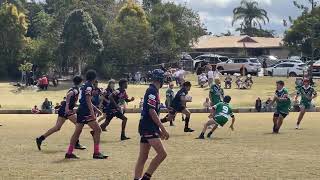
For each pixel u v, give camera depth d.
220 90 24.86
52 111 45.22
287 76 71.50
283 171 13.99
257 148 19.06
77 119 16.47
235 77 69.88
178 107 25.39
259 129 27.02
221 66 76.75
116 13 88.31
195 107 48.56
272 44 118.31
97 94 23.42
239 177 13.13
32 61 71.62
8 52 74.38
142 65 73.88
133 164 15.23
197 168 14.44
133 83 65.81
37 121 34.28
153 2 101.38
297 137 22.95
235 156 16.88
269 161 15.76
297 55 103.25
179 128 27.58
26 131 26.45
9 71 74.31
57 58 71.31
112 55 72.75
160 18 85.69
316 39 87.00
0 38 74.12
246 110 46.81
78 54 69.75
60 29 75.19
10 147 19.38
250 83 60.78
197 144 20.33
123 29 72.62
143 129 11.33
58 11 81.88
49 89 60.25
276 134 24.33
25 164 15.30
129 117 38.16
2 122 33.28
